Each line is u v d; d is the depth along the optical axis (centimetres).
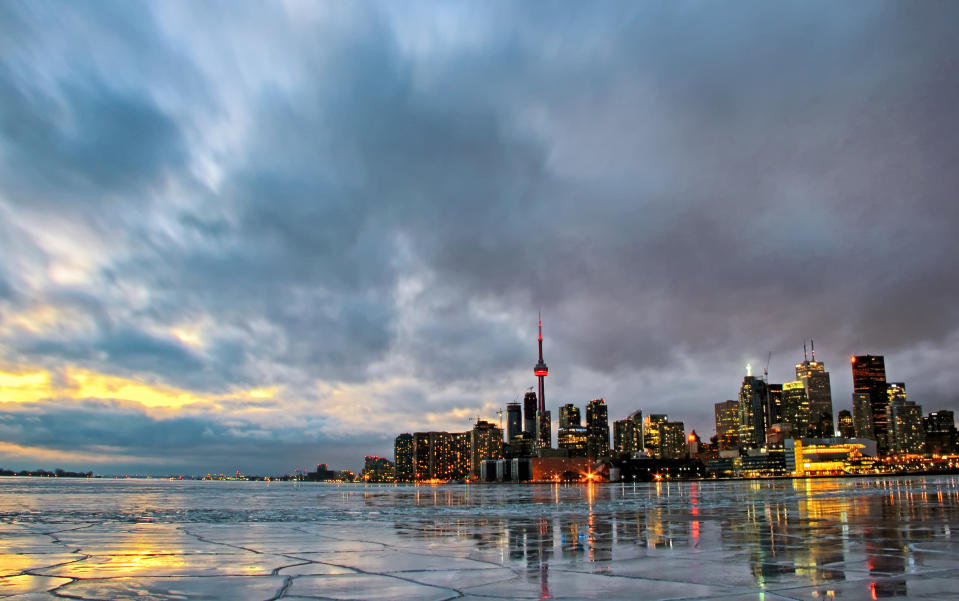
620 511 5100
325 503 9412
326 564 1859
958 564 1730
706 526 3192
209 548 2336
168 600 1304
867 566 1700
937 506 4866
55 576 1622
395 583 1516
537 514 4862
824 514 4034
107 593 1381
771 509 4928
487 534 2958
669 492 14262
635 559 1925
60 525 3925
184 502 10006
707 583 1463
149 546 2416
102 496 14725
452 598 1320
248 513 5888
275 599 1319
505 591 1398
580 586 1450
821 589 1368
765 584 1441
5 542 2597
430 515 5066
